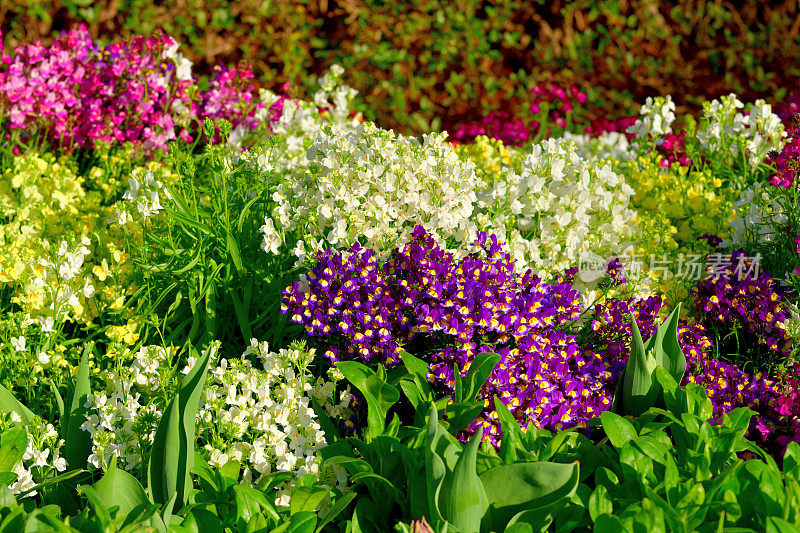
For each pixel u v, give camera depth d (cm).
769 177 432
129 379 263
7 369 284
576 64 688
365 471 235
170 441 217
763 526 207
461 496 199
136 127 461
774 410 280
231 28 649
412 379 271
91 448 254
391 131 317
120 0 628
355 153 315
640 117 670
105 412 250
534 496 209
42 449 258
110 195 413
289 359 270
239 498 215
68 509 244
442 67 670
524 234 346
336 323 285
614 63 688
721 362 304
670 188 422
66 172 408
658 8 709
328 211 308
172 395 260
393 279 283
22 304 293
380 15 661
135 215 343
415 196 304
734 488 215
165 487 221
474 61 677
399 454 241
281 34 654
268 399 263
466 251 313
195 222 321
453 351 271
